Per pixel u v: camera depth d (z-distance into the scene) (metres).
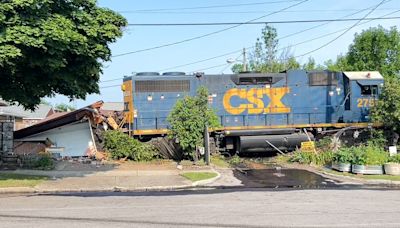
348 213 10.52
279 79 27.36
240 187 16.38
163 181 17.06
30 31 14.16
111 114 26.69
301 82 27.61
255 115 26.92
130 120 25.47
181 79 26.16
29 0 14.31
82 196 13.87
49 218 9.82
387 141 26.58
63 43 14.89
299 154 24.03
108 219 9.69
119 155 23.56
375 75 28.31
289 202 12.43
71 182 16.59
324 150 24.42
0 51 13.76
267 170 21.11
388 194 14.38
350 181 18.17
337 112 27.75
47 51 14.89
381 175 19.33
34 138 25.36
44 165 20.28
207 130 22.53
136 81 25.64
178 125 22.70
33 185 15.62
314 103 27.62
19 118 41.56
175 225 9.02
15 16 14.46
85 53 15.98
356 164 20.09
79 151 25.03
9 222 9.34
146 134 25.36
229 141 26.30
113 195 14.14
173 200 12.86
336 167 21.08
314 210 10.98
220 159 24.62
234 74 26.95
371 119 26.50
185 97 23.67
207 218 9.81
